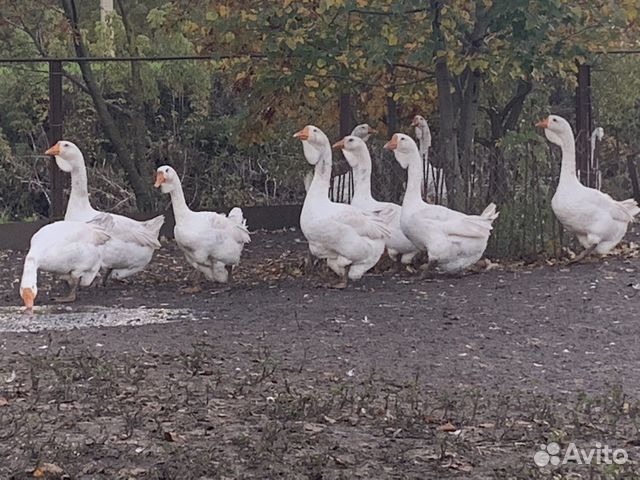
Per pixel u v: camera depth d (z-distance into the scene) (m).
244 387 8.34
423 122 17.41
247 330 10.60
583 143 17.53
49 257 12.11
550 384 8.69
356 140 14.19
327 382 8.59
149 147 21.78
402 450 6.86
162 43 21.31
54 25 21.03
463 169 15.54
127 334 10.40
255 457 6.61
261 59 17.09
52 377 8.67
